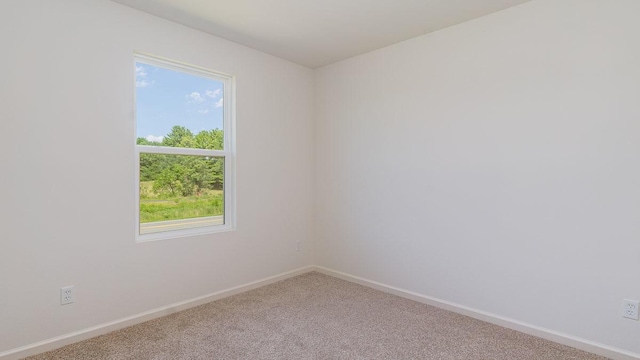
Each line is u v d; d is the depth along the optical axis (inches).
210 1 95.6
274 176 141.4
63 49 87.7
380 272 133.0
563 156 90.6
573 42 88.7
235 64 126.3
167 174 112.4
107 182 95.8
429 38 117.0
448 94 112.6
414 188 122.0
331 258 151.5
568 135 89.8
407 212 124.2
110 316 96.6
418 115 120.4
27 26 82.4
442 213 114.8
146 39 102.8
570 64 89.1
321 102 154.3
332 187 150.3
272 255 141.3
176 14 103.8
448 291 113.7
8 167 80.3
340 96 146.2
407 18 105.7
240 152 128.8
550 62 92.2
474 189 107.2
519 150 98.0
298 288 134.6
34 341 84.2
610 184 84.0
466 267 109.4
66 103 88.4
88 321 92.6
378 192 133.0
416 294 121.8
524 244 97.5
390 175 129.0
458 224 111.0
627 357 81.9
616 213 83.4
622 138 82.4
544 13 92.9
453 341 92.1
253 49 132.2
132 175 100.9
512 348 88.4
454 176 111.7
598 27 85.0
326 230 153.3
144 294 103.4
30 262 83.5
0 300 79.8
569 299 90.2
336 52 135.6
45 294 85.7
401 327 100.4
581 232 88.2
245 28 113.7
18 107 81.4
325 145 152.8
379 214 132.9
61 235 88.0
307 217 156.3
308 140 155.9
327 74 151.4
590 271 87.0
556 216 92.0
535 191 95.3
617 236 83.3
